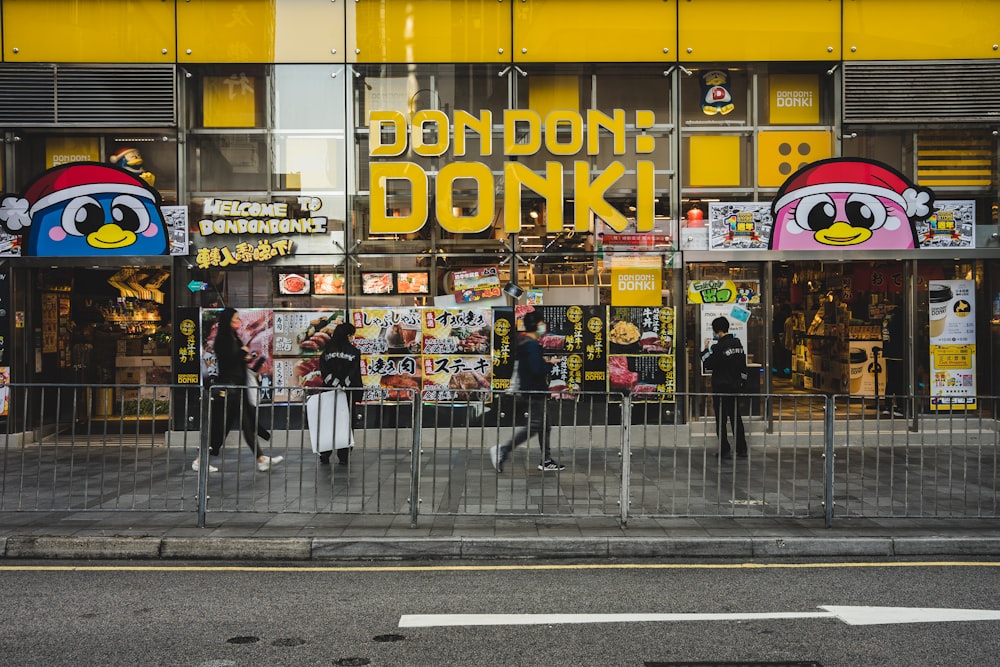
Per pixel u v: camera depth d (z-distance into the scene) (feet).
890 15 39.42
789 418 29.04
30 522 23.54
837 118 39.68
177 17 38.75
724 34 39.37
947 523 23.93
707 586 19.04
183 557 21.66
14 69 38.45
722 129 39.70
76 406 24.70
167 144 38.99
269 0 39.09
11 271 38.55
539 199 39.45
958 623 16.33
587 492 26.27
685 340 39.27
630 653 14.70
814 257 39.60
